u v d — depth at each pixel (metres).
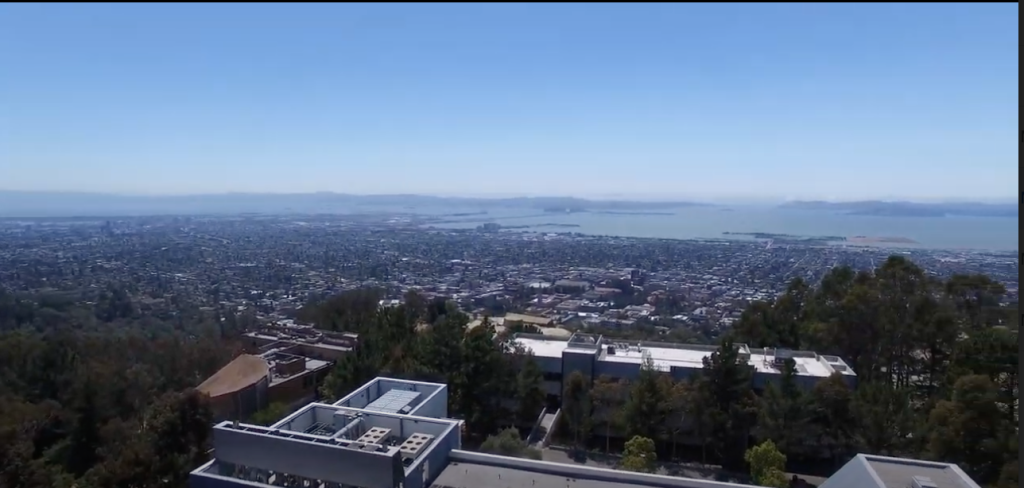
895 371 61.81
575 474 30.75
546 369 60.91
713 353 50.94
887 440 44.03
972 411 40.56
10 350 61.25
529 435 54.09
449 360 55.16
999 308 61.50
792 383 48.44
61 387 58.47
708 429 49.00
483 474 30.91
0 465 40.59
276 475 30.27
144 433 45.88
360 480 28.30
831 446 47.12
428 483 30.06
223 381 62.25
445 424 33.44
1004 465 37.91
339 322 98.56
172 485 42.69
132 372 59.28
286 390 64.94
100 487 39.94
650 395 50.19
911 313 57.84
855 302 59.16
